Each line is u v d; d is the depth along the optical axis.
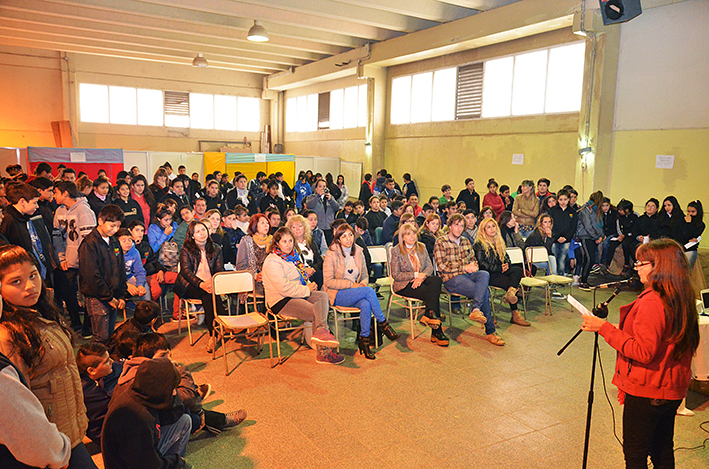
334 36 12.89
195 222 4.78
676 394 2.19
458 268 5.32
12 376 1.39
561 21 8.74
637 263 2.32
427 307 4.89
